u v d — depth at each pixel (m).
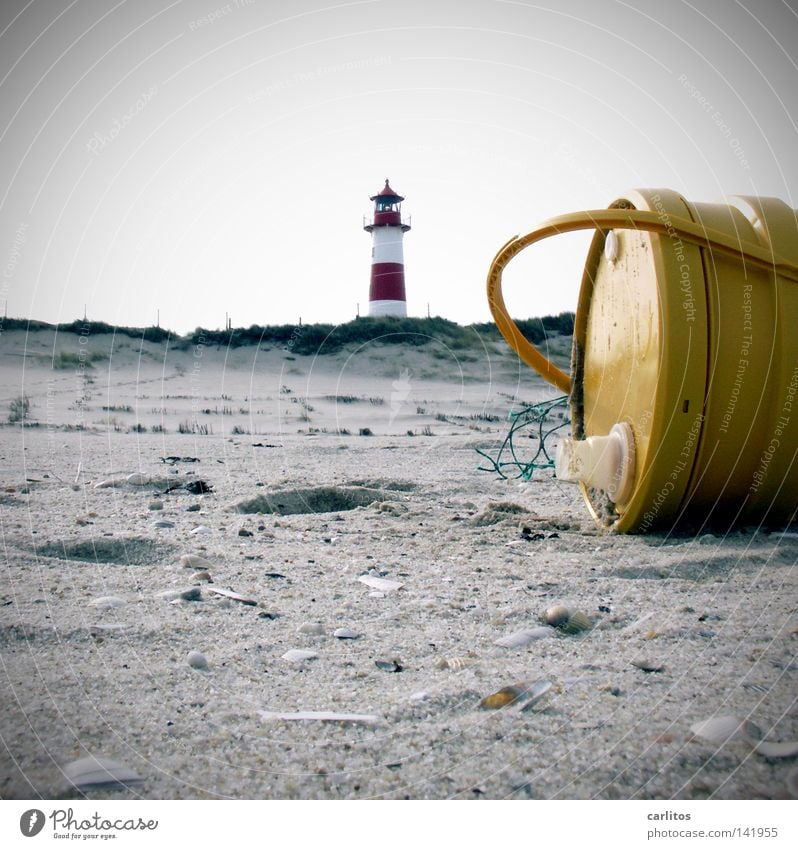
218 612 3.06
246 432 13.66
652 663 2.50
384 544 4.35
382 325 25.02
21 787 1.86
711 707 2.18
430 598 3.29
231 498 5.81
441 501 5.97
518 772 1.89
